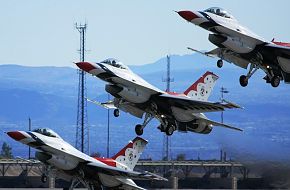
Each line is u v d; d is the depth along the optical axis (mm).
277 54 187500
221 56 187375
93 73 190875
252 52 185875
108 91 192750
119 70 194250
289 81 191125
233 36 183625
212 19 182625
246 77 189500
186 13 183125
